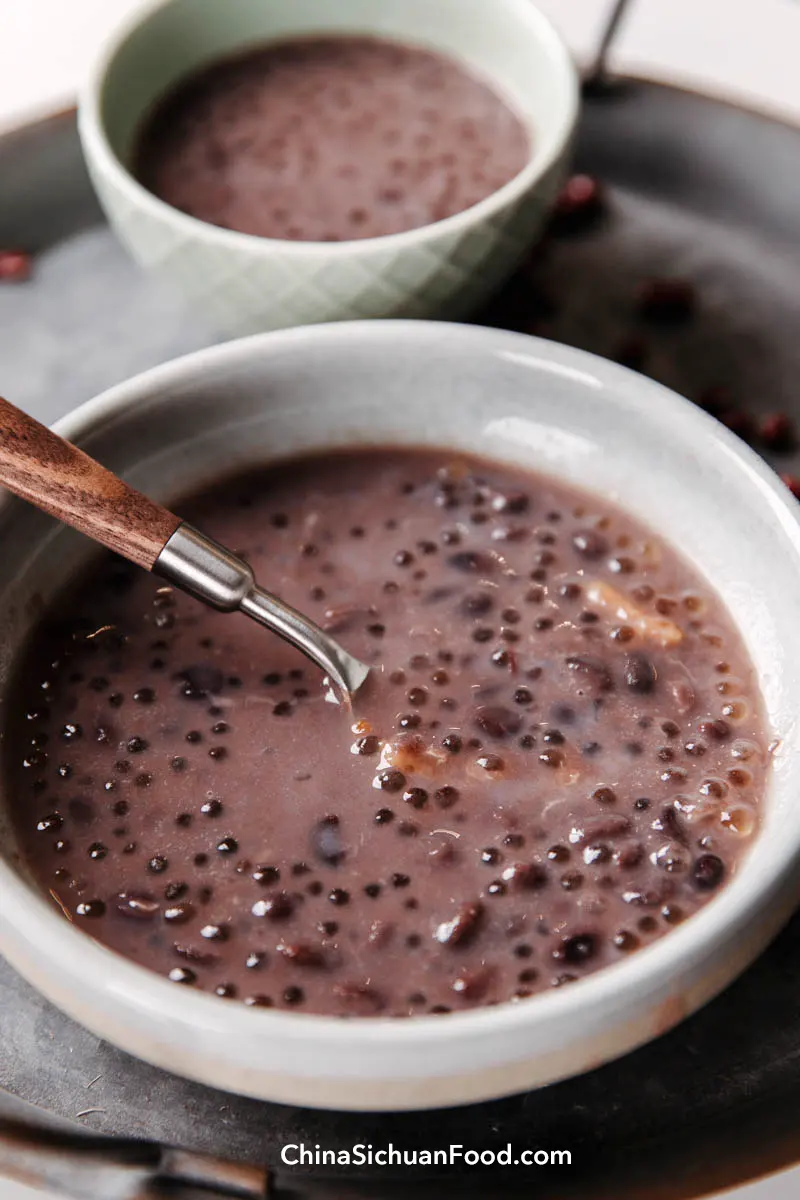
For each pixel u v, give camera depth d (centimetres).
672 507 45
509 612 44
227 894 40
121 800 42
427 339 46
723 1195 42
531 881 40
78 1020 38
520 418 46
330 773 42
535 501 46
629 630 44
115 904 40
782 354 54
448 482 47
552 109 54
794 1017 42
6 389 53
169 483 46
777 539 43
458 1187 40
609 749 42
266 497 46
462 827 41
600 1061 37
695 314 55
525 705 43
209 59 57
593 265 57
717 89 60
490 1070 36
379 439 47
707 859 40
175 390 45
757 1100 41
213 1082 37
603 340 55
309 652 42
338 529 46
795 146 58
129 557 41
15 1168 40
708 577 45
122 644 44
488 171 54
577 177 58
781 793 41
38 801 42
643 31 73
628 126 59
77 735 42
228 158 55
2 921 37
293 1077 36
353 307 51
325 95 57
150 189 54
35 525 43
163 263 51
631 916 40
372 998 39
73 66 73
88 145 51
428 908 40
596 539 45
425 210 53
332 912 40
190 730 43
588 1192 40
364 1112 41
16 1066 41
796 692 42
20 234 57
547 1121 41
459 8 57
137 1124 41
